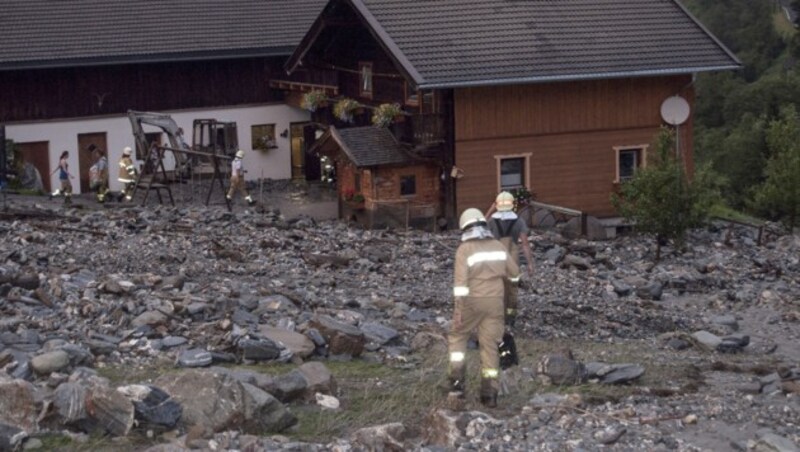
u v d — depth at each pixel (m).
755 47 75.50
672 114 35.53
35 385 11.15
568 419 10.88
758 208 32.34
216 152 42.84
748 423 11.21
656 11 37.34
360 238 26.36
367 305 17.08
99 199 36.75
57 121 44.28
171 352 13.05
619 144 35.53
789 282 23.78
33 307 14.84
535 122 34.59
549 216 33.25
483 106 34.00
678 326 18.09
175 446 9.28
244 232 26.14
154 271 19.56
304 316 15.16
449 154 33.91
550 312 17.91
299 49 40.34
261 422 10.42
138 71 45.38
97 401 10.00
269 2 48.44
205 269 20.16
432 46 34.06
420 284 20.55
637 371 13.09
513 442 10.24
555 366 12.70
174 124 40.31
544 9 36.47
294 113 47.69
